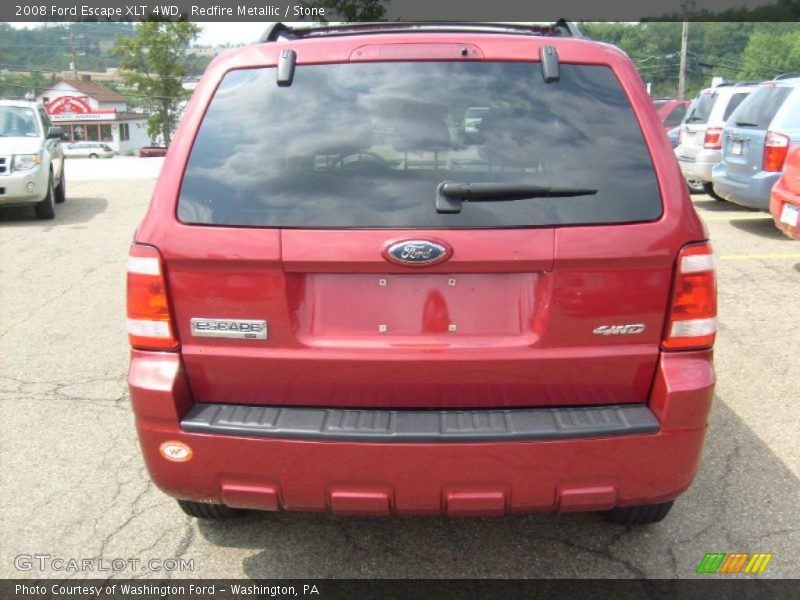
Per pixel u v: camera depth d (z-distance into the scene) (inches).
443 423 91.0
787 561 113.2
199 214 92.0
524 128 93.2
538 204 89.7
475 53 96.4
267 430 90.9
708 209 429.7
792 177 270.4
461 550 117.7
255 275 91.3
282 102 95.9
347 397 94.2
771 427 157.1
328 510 94.7
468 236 88.8
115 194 570.9
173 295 93.3
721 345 206.1
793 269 283.4
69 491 135.6
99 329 229.3
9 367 197.0
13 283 285.3
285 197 91.6
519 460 89.8
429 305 92.4
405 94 94.8
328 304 93.0
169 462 94.7
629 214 90.4
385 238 89.0
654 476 92.7
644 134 93.9
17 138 426.3
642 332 92.2
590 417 92.0
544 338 91.6
